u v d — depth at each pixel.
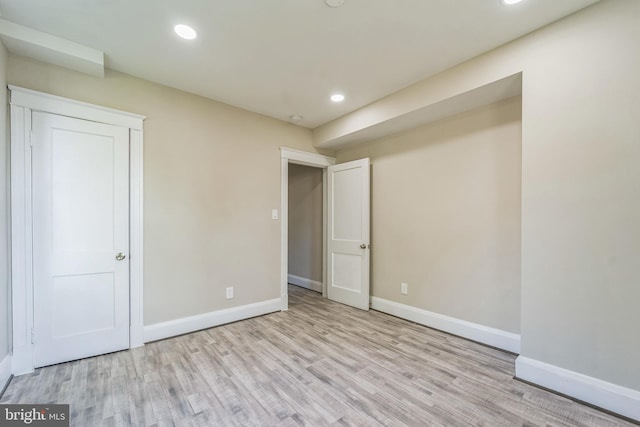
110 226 2.45
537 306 1.97
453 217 2.92
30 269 2.12
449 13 1.82
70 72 2.30
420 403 1.79
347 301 3.93
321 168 4.62
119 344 2.48
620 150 1.69
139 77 2.62
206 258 3.04
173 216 2.81
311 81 2.71
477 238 2.73
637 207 1.64
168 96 2.79
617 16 1.70
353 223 3.89
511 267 2.51
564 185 1.87
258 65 2.43
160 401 1.79
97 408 1.73
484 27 1.96
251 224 3.41
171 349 2.52
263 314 3.50
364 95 3.01
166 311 2.76
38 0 1.70
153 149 2.70
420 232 3.22
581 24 1.81
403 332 2.94
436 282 3.05
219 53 2.26
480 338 2.67
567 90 1.86
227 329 3.01
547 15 1.85
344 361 2.32
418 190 3.24
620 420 1.63
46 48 2.02
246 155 3.37
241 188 3.32
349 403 1.79
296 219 5.21
